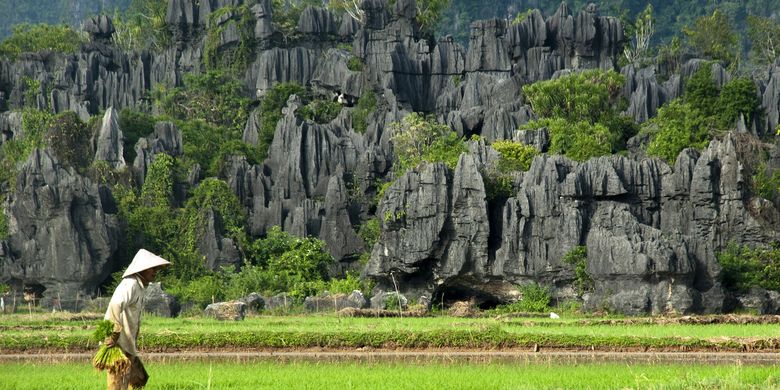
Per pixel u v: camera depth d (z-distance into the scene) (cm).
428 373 10094
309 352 12338
